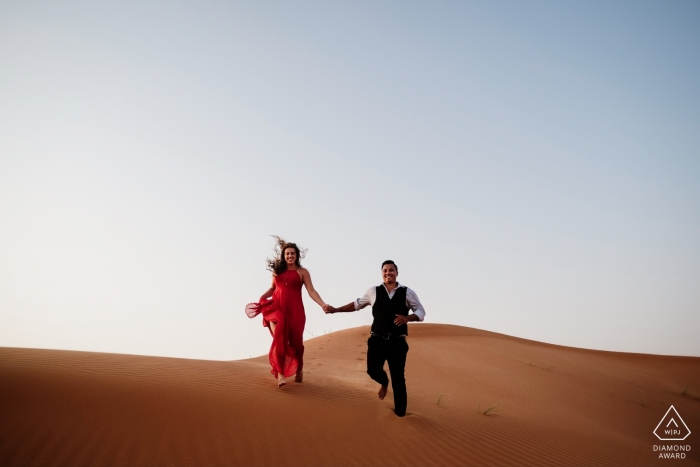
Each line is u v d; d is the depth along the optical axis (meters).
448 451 6.69
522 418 10.58
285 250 8.80
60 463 4.57
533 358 23.25
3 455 4.56
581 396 16.55
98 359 8.45
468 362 19.48
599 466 7.58
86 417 5.54
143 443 5.17
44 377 6.63
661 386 21.86
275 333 8.42
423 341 24.22
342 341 22.67
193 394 6.91
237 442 5.59
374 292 8.05
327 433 6.39
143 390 6.71
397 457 6.08
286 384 8.67
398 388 7.70
